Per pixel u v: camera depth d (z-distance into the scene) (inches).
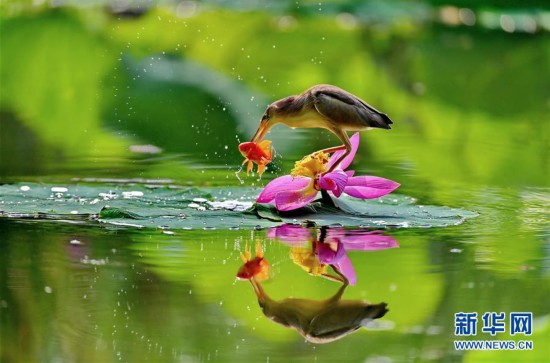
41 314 318.0
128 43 850.8
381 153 618.2
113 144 622.8
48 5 926.4
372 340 306.5
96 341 302.5
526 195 505.7
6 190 477.1
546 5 1015.6
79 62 810.2
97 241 389.7
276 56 840.9
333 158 447.2
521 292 341.4
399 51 877.8
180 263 364.8
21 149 602.5
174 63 812.0
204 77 780.0
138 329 306.5
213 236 402.3
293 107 441.1
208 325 313.0
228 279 346.0
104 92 736.3
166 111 698.2
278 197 431.2
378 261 368.8
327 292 335.6
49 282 342.0
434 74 840.3
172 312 320.5
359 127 433.4
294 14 933.8
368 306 328.8
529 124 722.8
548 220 442.0
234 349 295.3
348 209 450.3
